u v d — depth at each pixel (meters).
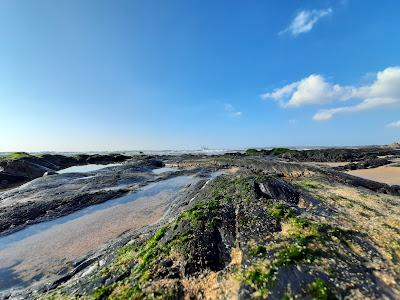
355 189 18.20
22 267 13.35
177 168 51.56
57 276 12.02
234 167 46.06
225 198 14.20
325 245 8.66
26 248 15.55
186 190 25.06
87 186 31.02
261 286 7.18
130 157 82.12
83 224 19.00
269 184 15.34
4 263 13.87
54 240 16.47
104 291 8.42
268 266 7.85
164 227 11.87
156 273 8.68
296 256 8.02
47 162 56.34
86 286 9.18
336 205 13.52
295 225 10.06
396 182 31.47
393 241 9.50
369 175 37.22
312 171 32.25
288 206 12.07
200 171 41.94
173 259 9.26
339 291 6.69
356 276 7.26
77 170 54.56
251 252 8.78
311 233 9.39
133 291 8.04
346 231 9.86
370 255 8.49
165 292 7.79
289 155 68.12
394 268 7.82
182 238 10.16
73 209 22.52
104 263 11.11
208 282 8.08
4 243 16.42
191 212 11.99
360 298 6.50
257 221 10.80
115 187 30.70
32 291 10.59
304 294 6.66
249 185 15.39
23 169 45.44
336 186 18.59
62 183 32.91
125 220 19.27
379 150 76.44
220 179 20.45
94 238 16.34
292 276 7.25
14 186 39.59
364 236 9.78
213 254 9.30
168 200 24.14
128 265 9.76
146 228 15.73
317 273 7.23
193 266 8.80
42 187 30.91
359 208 13.26
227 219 11.27
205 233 10.33
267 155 74.00
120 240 14.22
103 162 75.38
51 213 21.59
